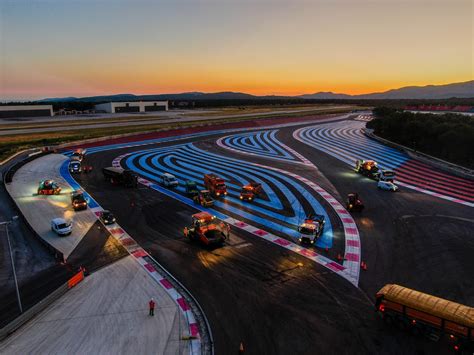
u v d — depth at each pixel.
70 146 86.12
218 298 24.95
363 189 54.81
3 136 96.06
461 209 45.22
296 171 67.19
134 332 21.12
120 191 52.38
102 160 74.00
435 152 79.94
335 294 25.58
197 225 34.97
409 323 20.95
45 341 20.30
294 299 24.88
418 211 44.41
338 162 76.44
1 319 22.58
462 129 74.88
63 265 29.91
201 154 83.75
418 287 26.75
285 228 38.56
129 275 28.20
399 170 68.06
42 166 66.81
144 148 89.75
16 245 33.72
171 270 29.03
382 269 29.48
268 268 29.44
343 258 31.39
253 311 23.42
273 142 103.19
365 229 38.47
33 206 45.00
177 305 24.03
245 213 43.38
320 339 20.73
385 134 105.50
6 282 27.16
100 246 33.72
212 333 21.14
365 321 22.47
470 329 18.78
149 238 35.62
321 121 166.00
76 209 43.62
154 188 54.41
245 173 65.12
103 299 24.80
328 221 40.88
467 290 26.41
